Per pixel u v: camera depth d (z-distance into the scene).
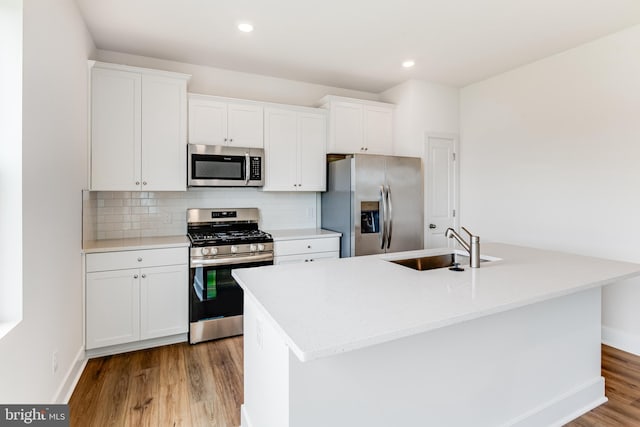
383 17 2.58
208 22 2.66
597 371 2.16
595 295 2.14
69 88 2.23
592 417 2.01
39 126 1.71
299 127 3.71
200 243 2.96
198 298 2.95
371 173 3.58
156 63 3.37
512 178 3.69
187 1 2.37
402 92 4.09
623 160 2.81
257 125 3.49
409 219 3.81
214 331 3.02
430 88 4.06
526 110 3.54
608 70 2.89
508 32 2.82
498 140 3.83
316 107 4.13
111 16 2.56
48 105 1.84
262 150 3.46
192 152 3.11
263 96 3.85
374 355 1.38
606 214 2.92
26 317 1.55
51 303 1.88
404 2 2.38
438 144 4.15
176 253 2.89
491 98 3.90
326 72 3.75
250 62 3.47
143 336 2.78
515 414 1.80
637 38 2.71
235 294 3.10
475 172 4.11
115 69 2.84
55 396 1.94
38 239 1.70
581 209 3.09
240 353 2.78
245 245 3.12
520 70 3.59
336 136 3.88
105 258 2.63
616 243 2.86
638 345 2.77
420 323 1.17
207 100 3.26
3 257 1.48
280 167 3.62
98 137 2.79
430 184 4.08
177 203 3.47
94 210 3.06
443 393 1.55
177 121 3.09
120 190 2.88
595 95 2.98
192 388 2.27
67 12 2.18
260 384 1.58
